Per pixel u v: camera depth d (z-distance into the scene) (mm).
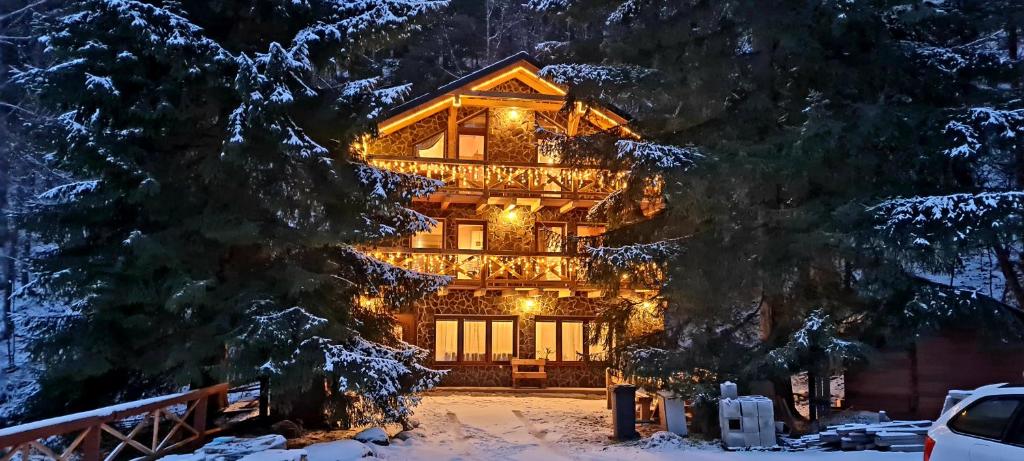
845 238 11086
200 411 10742
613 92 13211
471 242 22578
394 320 13711
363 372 10734
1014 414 5777
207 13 11773
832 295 12516
